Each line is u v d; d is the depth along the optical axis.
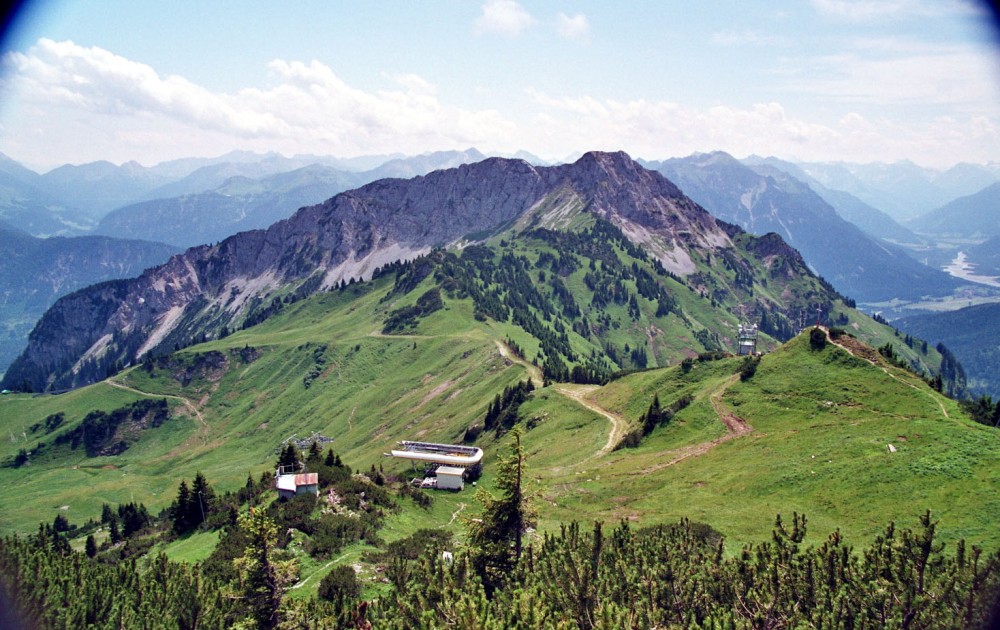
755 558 47.50
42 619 45.88
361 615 41.84
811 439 88.69
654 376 149.50
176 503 121.88
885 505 65.50
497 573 48.53
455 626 36.56
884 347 113.62
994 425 82.62
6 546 53.84
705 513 75.31
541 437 142.25
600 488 95.38
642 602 41.88
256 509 44.78
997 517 56.06
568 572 44.53
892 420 87.44
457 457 127.31
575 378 190.38
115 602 50.75
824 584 41.31
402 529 80.62
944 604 36.31
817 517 67.75
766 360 119.81
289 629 43.25
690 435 109.25
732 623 38.47
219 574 58.66
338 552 66.62
